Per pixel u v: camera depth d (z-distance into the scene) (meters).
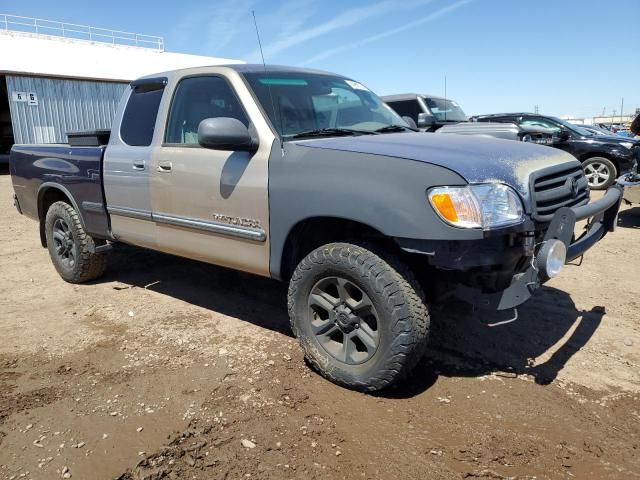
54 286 5.14
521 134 9.59
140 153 4.14
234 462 2.47
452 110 12.89
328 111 3.89
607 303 4.52
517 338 3.82
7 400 3.02
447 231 2.64
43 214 5.46
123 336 3.91
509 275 2.87
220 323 4.14
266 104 3.54
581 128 12.16
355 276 2.91
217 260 3.76
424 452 2.54
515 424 2.78
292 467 2.43
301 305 3.24
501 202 2.71
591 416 2.86
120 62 28.77
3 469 2.42
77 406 2.95
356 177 2.90
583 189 3.48
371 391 3.03
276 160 3.27
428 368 3.38
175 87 4.05
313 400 2.99
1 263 6.03
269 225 3.33
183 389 3.12
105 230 4.64
